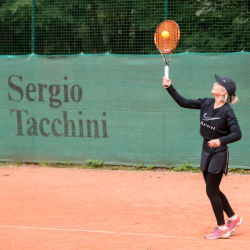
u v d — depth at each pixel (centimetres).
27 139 2886
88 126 2803
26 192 2183
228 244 1356
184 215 1753
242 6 3219
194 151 2673
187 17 3250
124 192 2186
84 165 2816
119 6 3441
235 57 2608
